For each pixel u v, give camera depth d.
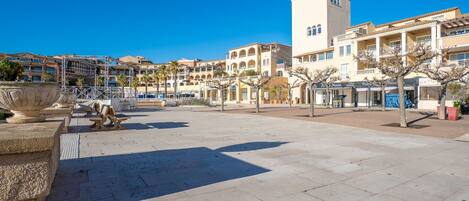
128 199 4.37
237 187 4.92
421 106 32.53
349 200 4.33
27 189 3.04
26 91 4.25
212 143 9.39
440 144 9.14
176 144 9.19
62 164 6.45
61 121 4.86
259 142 9.57
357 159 6.98
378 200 4.34
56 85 4.65
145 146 8.81
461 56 31.72
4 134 3.17
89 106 22.94
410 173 5.78
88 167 6.20
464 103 26.16
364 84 37.56
